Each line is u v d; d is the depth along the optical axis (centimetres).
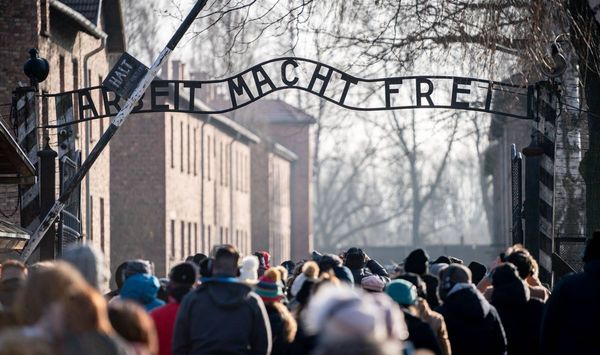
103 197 5153
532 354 1466
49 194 2350
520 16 2655
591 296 1323
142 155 6662
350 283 1580
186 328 1237
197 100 7444
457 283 1391
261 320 1245
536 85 2414
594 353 1325
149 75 2334
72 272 805
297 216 12225
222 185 8600
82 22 4341
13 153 2162
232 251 1245
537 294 1630
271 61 2453
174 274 1312
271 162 10531
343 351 666
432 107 2452
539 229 2386
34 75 2433
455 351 1366
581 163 2761
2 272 1279
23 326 816
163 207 6656
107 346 786
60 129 2539
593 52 2620
